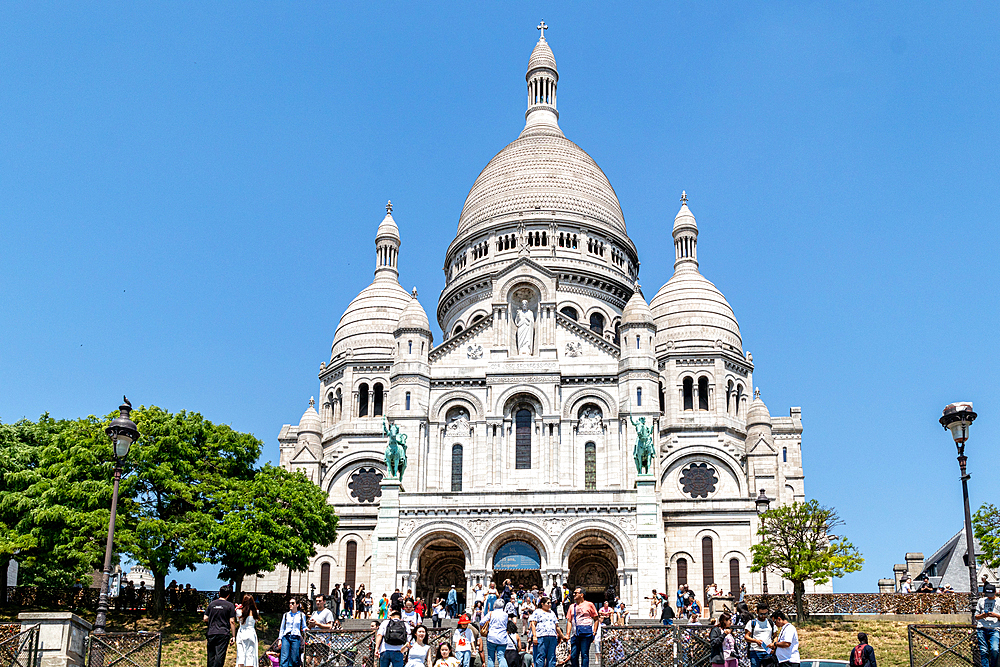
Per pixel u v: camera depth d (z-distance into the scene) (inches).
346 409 3890.3
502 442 3243.1
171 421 2640.3
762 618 1409.9
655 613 2768.2
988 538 2454.5
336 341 4094.5
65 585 2871.6
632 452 3196.4
